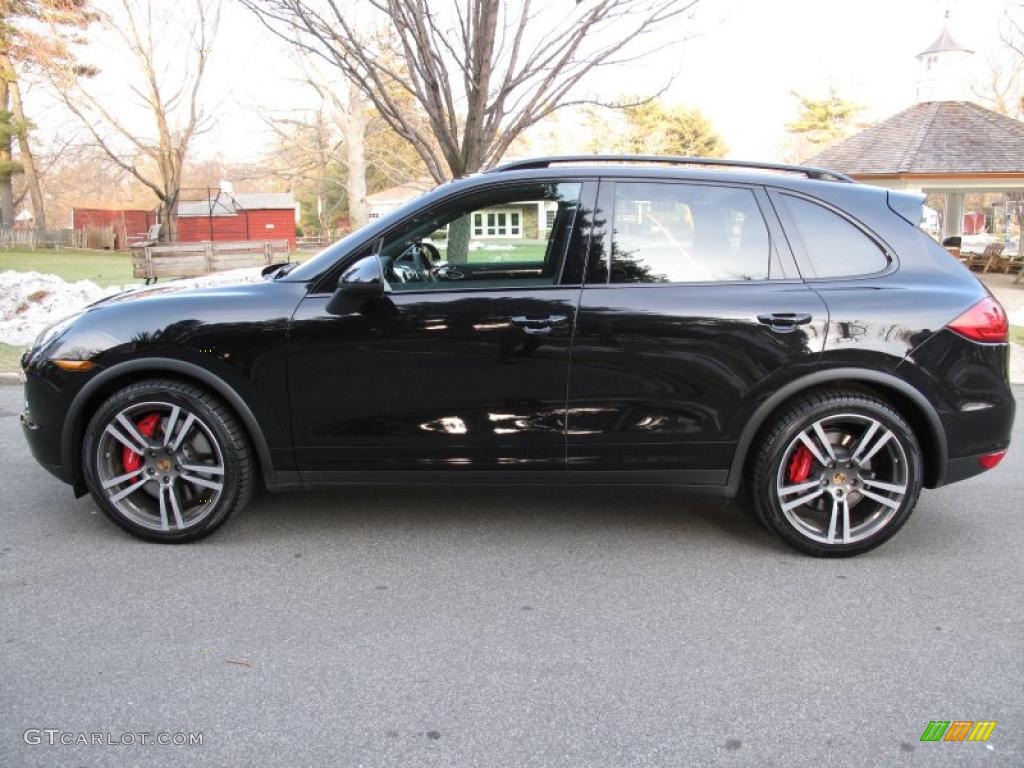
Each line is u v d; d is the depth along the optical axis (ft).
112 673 9.61
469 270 13.34
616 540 13.94
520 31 25.40
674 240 12.84
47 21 95.55
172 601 11.46
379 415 12.78
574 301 12.55
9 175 137.69
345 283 11.96
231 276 14.49
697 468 12.98
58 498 15.49
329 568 12.65
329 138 106.52
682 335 12.50
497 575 12.50
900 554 13.46
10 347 30.76
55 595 11.58
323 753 8.26
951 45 70.90
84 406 13.08
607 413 12.73
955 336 12.57
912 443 12.76
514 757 8.23
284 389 12.71
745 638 10.64
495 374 12.62
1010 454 19.53
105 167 143.02
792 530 13.08
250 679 9.55
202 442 13.20
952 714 9.02
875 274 12.84
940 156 62.44
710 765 8.15
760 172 13.32
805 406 12.73
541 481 13.07
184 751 8.25
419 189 110.63
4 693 9.17
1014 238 113.80
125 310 12.96
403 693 9.32
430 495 16.06
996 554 13.48
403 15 24.20
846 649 10.37
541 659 10.08
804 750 8.39
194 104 99.55
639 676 9.72
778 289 12.63
